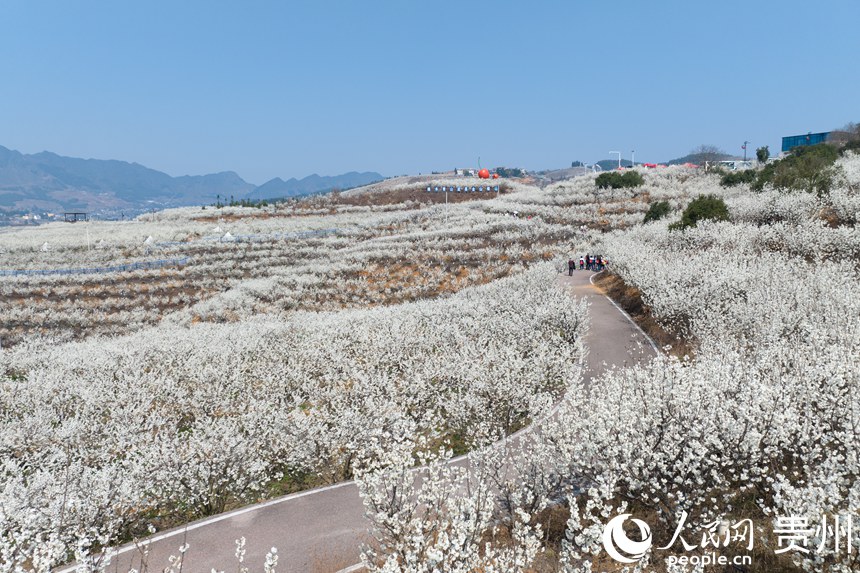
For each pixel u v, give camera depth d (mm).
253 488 12898
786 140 108375
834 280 20375
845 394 10219
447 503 8391
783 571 7570
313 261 58406
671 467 9000
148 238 70062
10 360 29172
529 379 16062
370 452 13289
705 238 34312
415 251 58812
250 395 18781
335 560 9305
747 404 9195
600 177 90688
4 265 59250
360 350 22906
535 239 62031
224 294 48500
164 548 10211
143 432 16672
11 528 10086
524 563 7543
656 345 21781
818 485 7547
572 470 9852
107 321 44969
